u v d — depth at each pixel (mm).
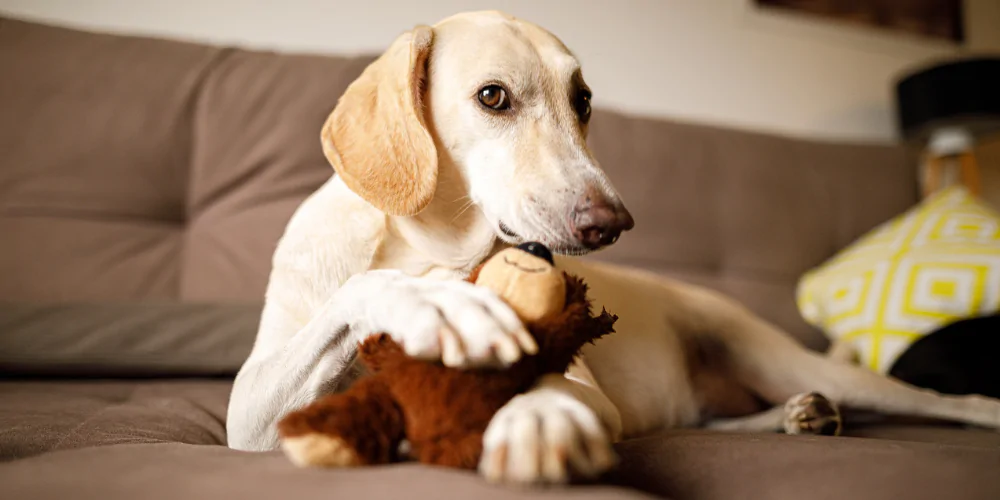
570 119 1056
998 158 3398
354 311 718
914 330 1532
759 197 2096
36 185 1537
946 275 1560
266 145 1689
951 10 3521
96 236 1551
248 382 898
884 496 573
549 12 2752
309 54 1836
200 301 1511
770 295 1964
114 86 1652
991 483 583
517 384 569
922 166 2352
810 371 1354
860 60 3316
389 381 569
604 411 775
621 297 1308
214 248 1625
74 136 1586
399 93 1004
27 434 790
